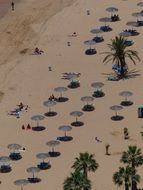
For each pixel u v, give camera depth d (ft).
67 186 625.00
